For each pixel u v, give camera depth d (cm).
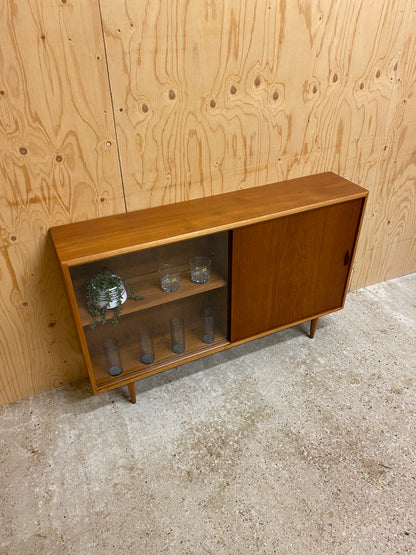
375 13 182
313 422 195
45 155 156
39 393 212
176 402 205
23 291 181
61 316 195
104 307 174
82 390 213
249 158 195
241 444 186
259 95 181
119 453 183
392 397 207
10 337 190
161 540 154
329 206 190
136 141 168
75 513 163
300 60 180
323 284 215
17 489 171
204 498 167
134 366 195
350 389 211
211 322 211
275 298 205
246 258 183
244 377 218
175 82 163
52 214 169
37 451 185
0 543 155
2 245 167
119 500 167
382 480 172
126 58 151
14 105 143
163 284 190
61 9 135
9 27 131
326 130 205
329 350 233
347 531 156
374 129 217
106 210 179
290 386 213
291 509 163
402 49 198
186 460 180
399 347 235
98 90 152
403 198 252
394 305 265
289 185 205
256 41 168
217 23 158
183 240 180
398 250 276
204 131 179
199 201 192
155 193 184
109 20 142
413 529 156
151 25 148
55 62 142
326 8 172
